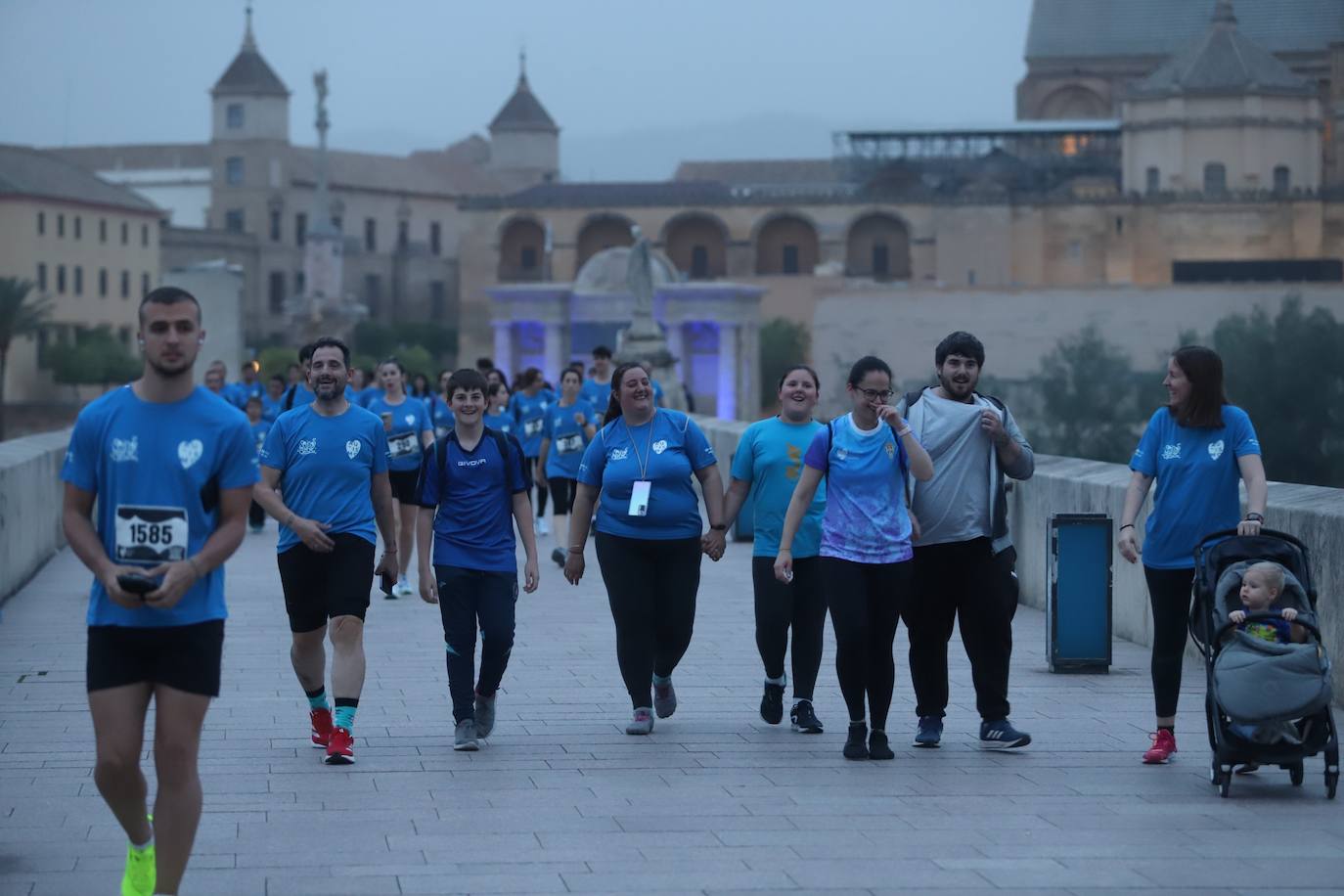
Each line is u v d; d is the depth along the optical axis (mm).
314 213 188750
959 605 11180
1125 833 8914
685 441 12031
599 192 165500
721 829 9016
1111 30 173875
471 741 11109
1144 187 149875
